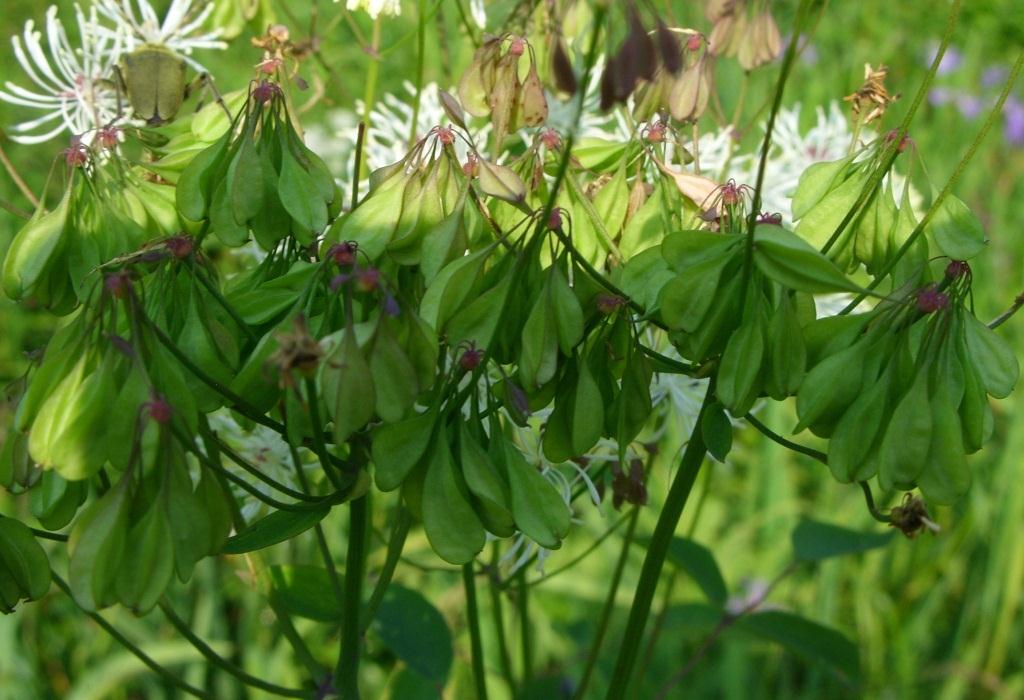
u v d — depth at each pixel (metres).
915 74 0.44
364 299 0.11
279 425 0.12
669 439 0.24
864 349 0.11
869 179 0.12
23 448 0.12
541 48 0.14
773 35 0.15
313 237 0.12
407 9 0.18
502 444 0.12
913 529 0.13
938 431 0.11
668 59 0.10
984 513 0.28
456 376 0.12
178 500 0.11
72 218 0.12
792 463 0.30
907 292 0.12
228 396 0.11
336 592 0.14
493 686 0.23
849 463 0.12
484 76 0.13
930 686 0.27
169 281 0.12
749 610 0.18
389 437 0.11
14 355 0.29
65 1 0.35
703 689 0.25
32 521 0.25
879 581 0.28
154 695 0.24
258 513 0.16
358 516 0.13
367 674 0.25
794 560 0.18
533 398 0.12
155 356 0.11
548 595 0.26
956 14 0.12
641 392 0.12
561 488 0.15
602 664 0.22
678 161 0.14
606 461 0.16
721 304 0.11
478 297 0.12
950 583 0.28
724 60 0.37
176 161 0.13
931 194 0.13
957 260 0.12
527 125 0.13
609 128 0.18
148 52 0.14
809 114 0.36
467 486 0.11
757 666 0.26
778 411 0.28
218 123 0.13
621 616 0.25
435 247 0.12
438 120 0.17
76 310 0.13
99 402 0.11
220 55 0.29
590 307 0.12
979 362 0.12
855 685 0.18
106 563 0.11
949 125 0.41
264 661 0.24
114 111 0.16
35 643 0.25
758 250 0.11
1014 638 0.28
